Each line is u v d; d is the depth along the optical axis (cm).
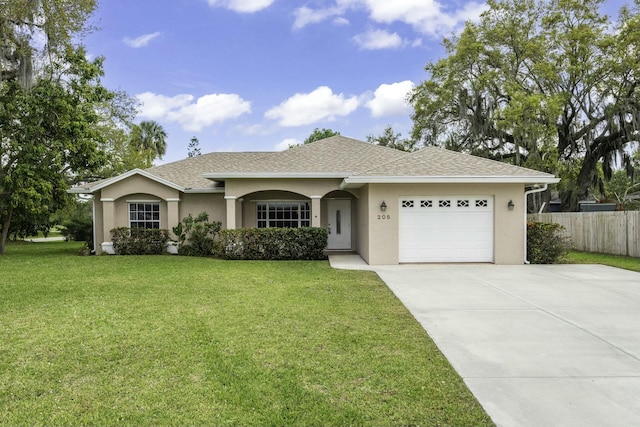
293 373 409
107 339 509
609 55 2173
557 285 876
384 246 1215
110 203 1570
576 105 2339
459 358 452
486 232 1231
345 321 593
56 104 1484
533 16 2411
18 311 646
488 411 336
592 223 1594
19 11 1249
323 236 1366
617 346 491
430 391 372
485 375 407
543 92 2394
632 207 3180
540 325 578
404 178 1176
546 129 2144
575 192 2414
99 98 1633
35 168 1490
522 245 1216
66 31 1381
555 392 370
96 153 1634
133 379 395
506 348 484
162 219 1611
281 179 1447
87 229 2459
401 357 454
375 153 1650
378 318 611
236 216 1550
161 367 423
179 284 884
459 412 335
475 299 741
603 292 801
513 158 2489
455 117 2609
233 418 325
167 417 326
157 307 674
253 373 409
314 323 581
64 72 1538
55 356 454
